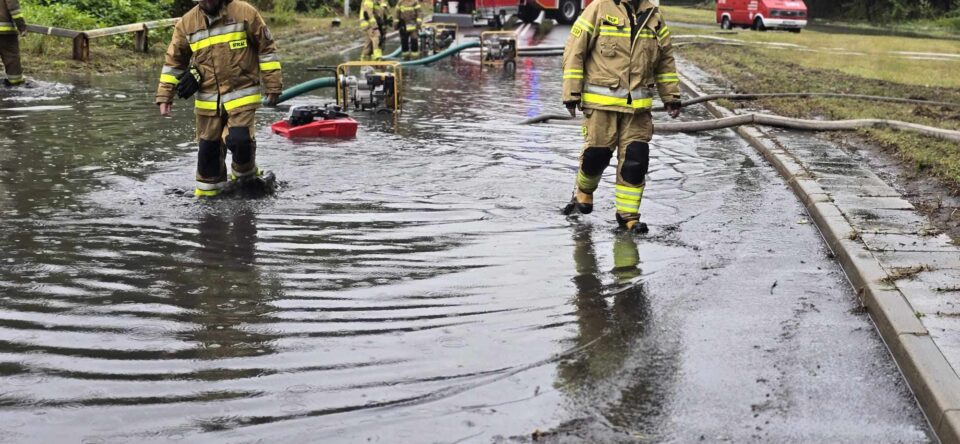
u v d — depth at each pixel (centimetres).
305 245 613
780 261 594
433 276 552
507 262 583
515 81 1719
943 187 779
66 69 1611
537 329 466
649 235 654
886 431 364
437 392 391
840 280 557
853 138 1048
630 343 449
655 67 680
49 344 436
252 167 741
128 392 386
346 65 1245
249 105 728
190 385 394
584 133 680
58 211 681
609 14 657
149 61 1819
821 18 5062
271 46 729
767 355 437
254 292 517
